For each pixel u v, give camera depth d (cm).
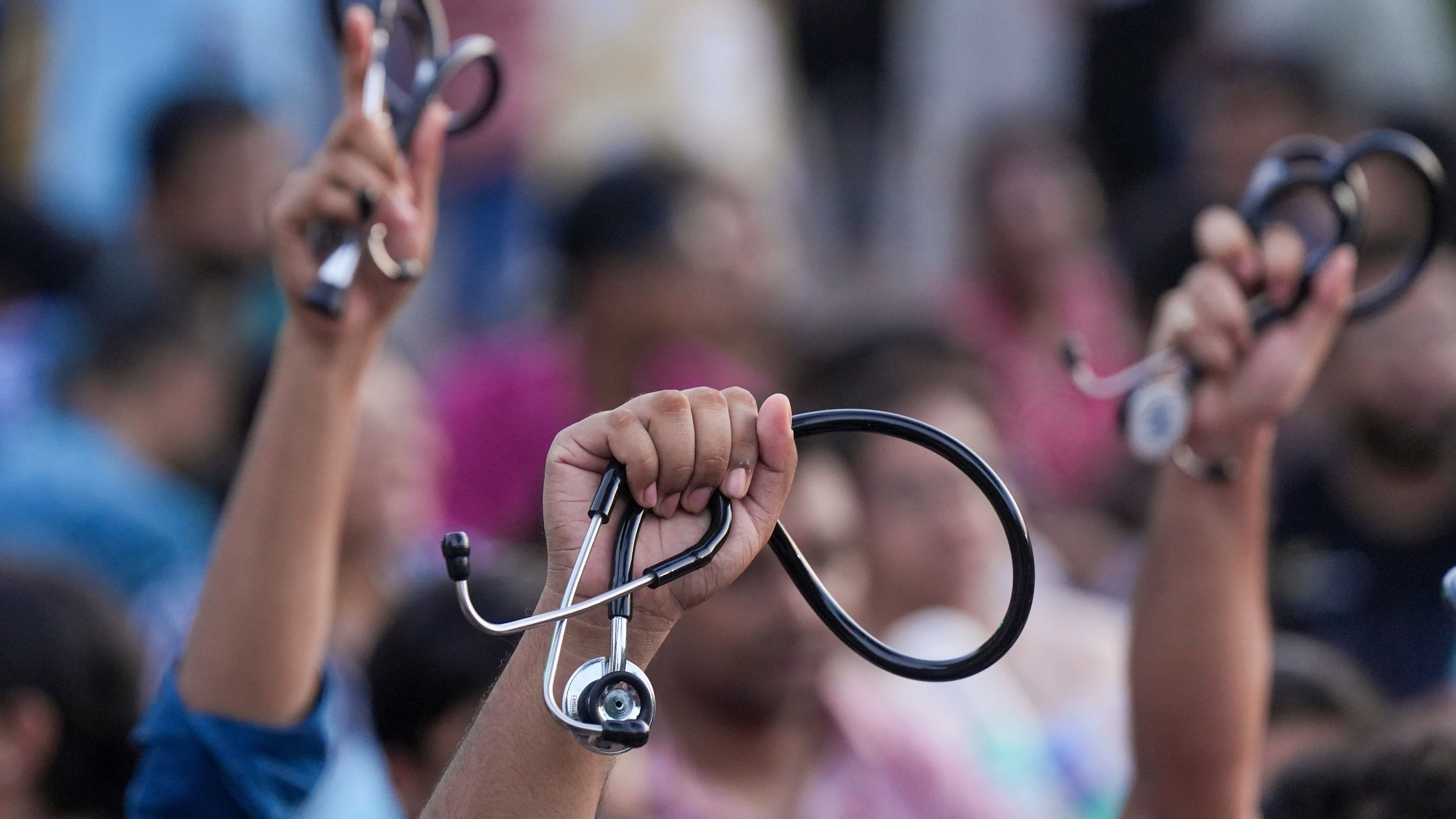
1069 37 1784
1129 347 1384
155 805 514
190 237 1241
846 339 1005
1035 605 972
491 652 668
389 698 675
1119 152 1767
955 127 1744
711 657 748
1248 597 526
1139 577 539
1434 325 1021
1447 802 553
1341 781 574
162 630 877
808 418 365
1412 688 1017
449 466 1148
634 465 355
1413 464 1033
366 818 749
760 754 761
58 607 668
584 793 352
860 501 938
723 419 361
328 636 724
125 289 1133
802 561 365
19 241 1226
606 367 1129
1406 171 1218
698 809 738
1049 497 1257
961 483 933
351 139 519
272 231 519
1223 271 536
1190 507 529
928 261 1703
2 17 1536
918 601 929
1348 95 1662
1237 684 521
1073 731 921
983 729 859
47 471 952
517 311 1509
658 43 1566
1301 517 1074
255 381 1112
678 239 1112
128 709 678
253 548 507
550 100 1554
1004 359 1383
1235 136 1541
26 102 1518
